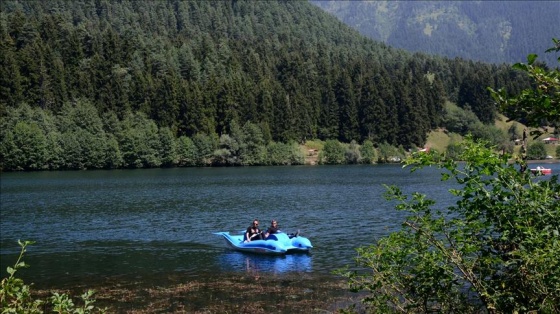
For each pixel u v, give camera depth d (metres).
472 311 6.12
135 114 132.75
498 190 5.73
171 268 22.14
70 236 30.61
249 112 144.00
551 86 5.30
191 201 50.59
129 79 147.50
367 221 35.62
